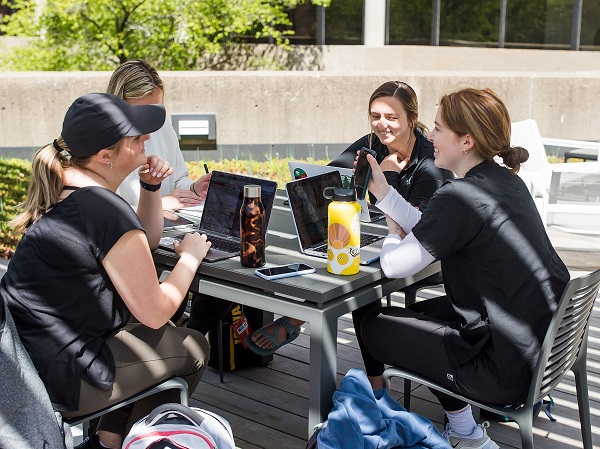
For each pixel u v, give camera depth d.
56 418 1.99
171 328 2.34
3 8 11.93
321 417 2.22
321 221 2.67
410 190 3.32
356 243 2.27
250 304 2.29
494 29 12.18
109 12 8.68
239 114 7.39
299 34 12.12
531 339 2.14
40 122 7.23
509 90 7.76
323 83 7.46
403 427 2.22
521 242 2.15
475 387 2.19
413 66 11.95
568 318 2.19
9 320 1.94
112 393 2.13
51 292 2.06
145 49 8.92
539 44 12.20
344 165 3.61
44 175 2.13
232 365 3.40
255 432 2.90
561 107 7.82
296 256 2.51
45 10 8.73
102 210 2.06
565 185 5.68
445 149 2.31
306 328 3.96
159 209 2.54
